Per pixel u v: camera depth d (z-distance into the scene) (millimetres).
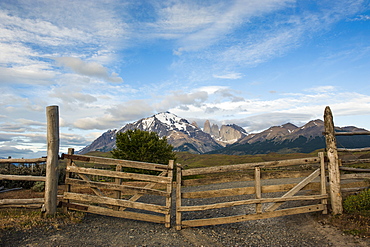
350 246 7188
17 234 7328
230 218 9273
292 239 8203
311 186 9773
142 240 7797
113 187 9477
